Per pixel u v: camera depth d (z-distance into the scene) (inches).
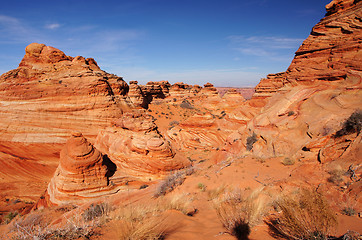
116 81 1875.0
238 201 255.8
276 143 575.8
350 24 648.4
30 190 950.4
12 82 1476.4
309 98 636.7
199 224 193.6
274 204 212.8
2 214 706.8
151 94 3257.9
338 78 609.9
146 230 143.1
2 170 1085.8
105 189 726.5
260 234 148.4
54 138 1369.3
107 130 1088.8
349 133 366.0
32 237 127.8
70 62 1697.8
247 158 560.1
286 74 819.4
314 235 128.0
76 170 712.4
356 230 142.7
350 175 263.1
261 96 1659.7
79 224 151.7
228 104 2815.0
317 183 280.7
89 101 1528.1
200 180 445.1
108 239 133.9
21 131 1333.7
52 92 1451.8
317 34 740.0
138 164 842.8
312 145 428.1
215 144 1378.0
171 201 269.9
